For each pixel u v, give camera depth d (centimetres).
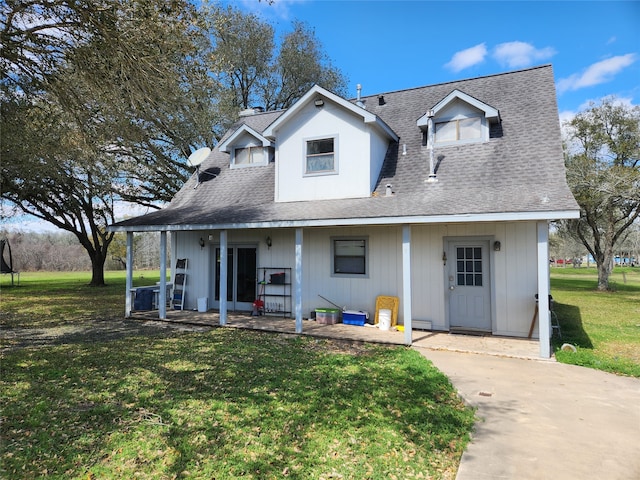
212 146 1844
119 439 392
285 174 1136
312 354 733
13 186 1491
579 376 610
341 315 1065
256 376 595
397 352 749
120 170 1883
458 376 606
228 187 1293
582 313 1287
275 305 1166
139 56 713
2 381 568
